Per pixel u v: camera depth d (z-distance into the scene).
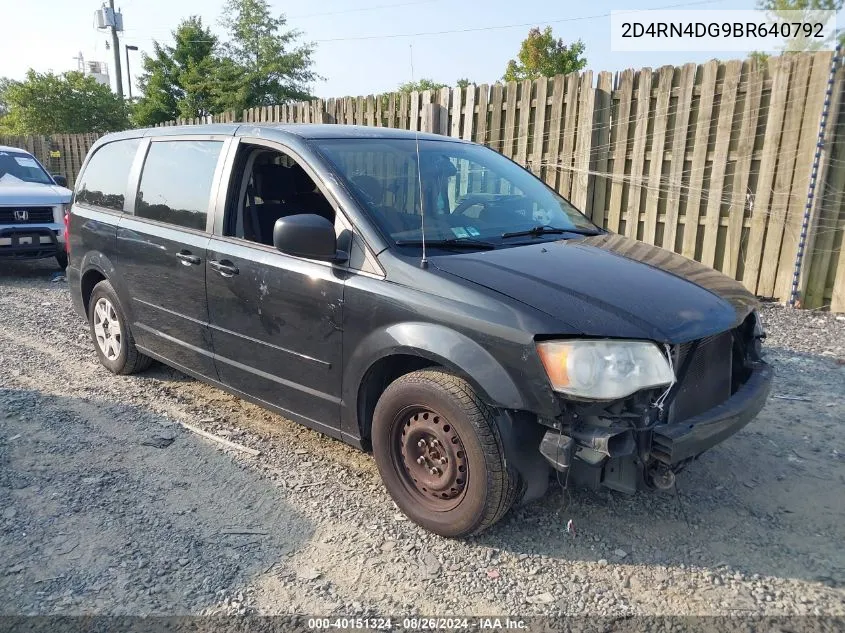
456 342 2.90
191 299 4.29
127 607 2.72
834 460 3.87
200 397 4.95
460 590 2.81
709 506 3.42
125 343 5.13
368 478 3.75
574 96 8.15
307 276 3.49
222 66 33.00
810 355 5.63
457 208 3.81
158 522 3.31
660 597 2.75
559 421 2.73
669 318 2.86
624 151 7.93
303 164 3.68
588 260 3.38
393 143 4.09
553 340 2.70
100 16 33.66
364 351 3.24
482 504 2.92
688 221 7.62
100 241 5.16
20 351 6.06
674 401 2.86
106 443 4.18
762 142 7.09
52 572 2.93
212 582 2.87
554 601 2.74
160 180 4.68
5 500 3.50
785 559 2.98
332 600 2.76
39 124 31.39
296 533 3.23
